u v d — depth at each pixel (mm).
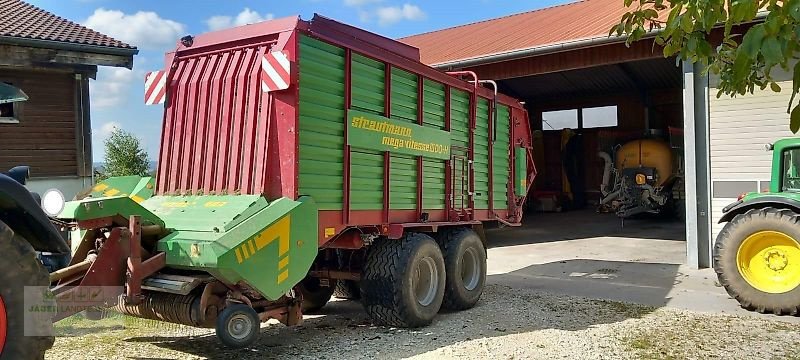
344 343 5410
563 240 13656
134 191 5617
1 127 10508
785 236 6555
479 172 7492
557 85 19531
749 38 2512
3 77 10516
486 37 16000
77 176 11312
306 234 4848
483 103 7594
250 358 4918
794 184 7078
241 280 4406
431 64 13508
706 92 9531
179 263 4398
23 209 3416
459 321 6281
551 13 17734
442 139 6703
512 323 6180
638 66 16984
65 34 10906
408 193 6199
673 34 3271
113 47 11000
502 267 10219
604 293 7828
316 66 5039
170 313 4609
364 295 5949
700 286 8219
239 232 4402
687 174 9695
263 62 4910
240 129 5047
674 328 5914
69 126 11227
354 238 5586
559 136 21734
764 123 9094
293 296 5180
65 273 4125
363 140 5535
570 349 5168
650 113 20266
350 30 5508
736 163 9328
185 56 5637
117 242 4281
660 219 17797
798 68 2449
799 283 6426
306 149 4918
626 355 4992
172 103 5555
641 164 17719
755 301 6637
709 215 9570
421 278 6180
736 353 5043
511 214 8289
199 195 5188
